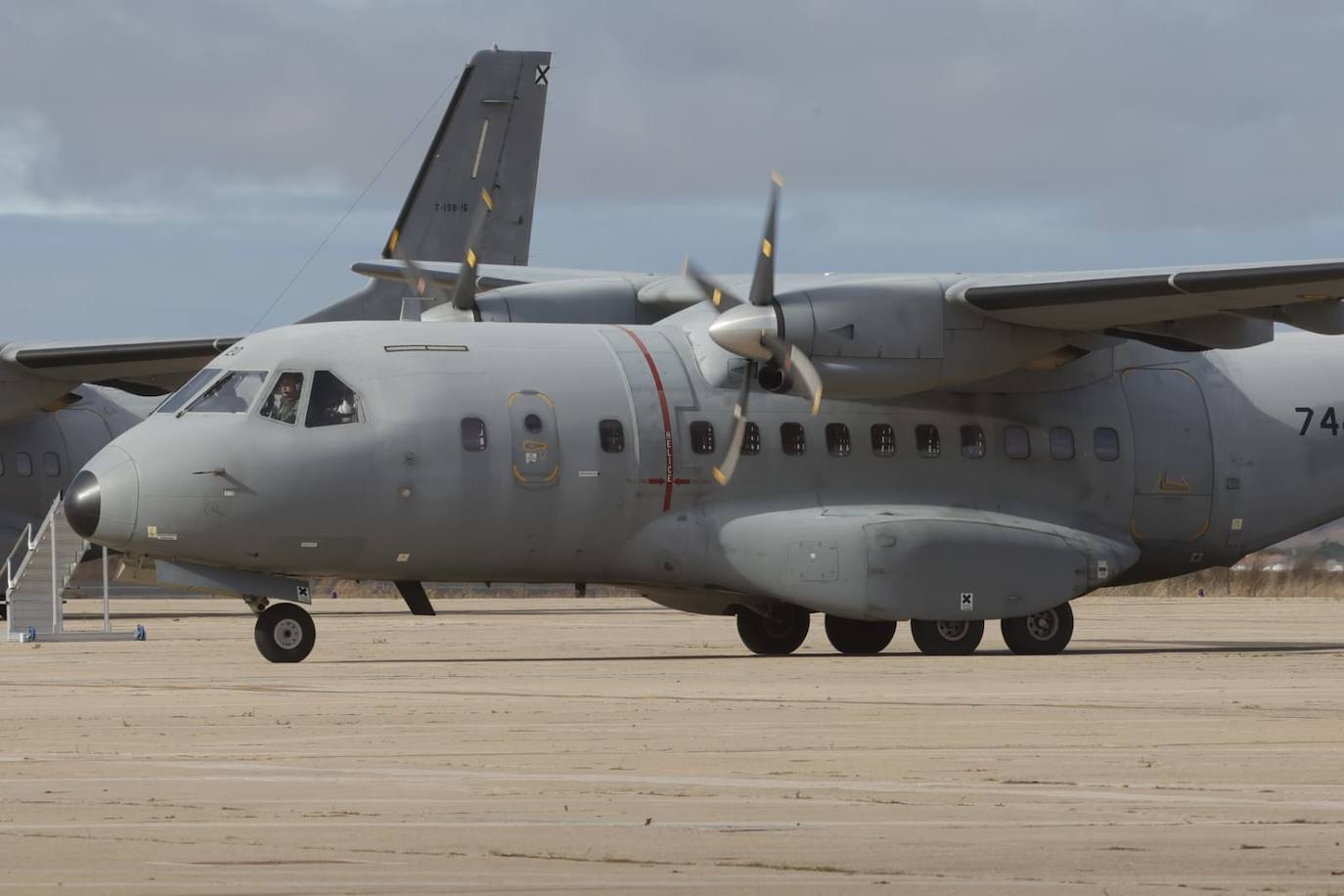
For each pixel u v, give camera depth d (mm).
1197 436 72625
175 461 60406
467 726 40281
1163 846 24547
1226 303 61781
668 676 55562
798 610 70750
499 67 114000
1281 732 38812
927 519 65812
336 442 61344
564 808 28156
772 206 61406
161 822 26797
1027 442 70062
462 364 63688
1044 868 22891
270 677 55562
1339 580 183375
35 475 106188
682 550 65375
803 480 67062
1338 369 75625
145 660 65312
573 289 72500
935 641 66938
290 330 63781
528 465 63156
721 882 21812
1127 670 58000
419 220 112438
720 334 61438
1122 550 69500
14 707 45188
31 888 21359
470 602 156625
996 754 35094
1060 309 62500
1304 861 23391
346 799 29062
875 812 27703
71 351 98000
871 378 62781
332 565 62125
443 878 22125
